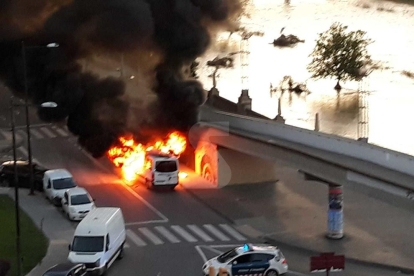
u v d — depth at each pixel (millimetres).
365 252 53000
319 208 64188
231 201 65812
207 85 132875
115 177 73125
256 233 57844
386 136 107062
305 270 49938
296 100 131250
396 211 63156
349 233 57250
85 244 48500
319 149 58031
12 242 54156
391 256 52062
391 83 141750
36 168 70438
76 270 44625
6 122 89938
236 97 125938
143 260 51688
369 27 195000
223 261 47594
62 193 63969
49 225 58969
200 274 48656
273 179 72438
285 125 63875
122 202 65250
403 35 183500
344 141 55531
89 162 77688
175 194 68188
